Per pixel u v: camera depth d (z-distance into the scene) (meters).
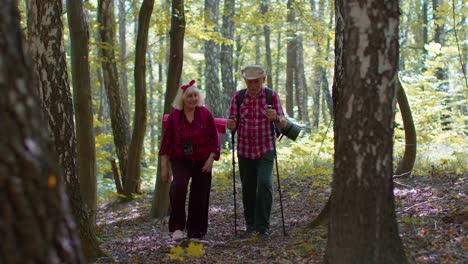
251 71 5.71
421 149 10.02
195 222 5.78
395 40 3.43
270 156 5.81
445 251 4.05
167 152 5.75
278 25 18.39
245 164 5.92
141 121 9.10
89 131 5.63
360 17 3.40
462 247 4.11
